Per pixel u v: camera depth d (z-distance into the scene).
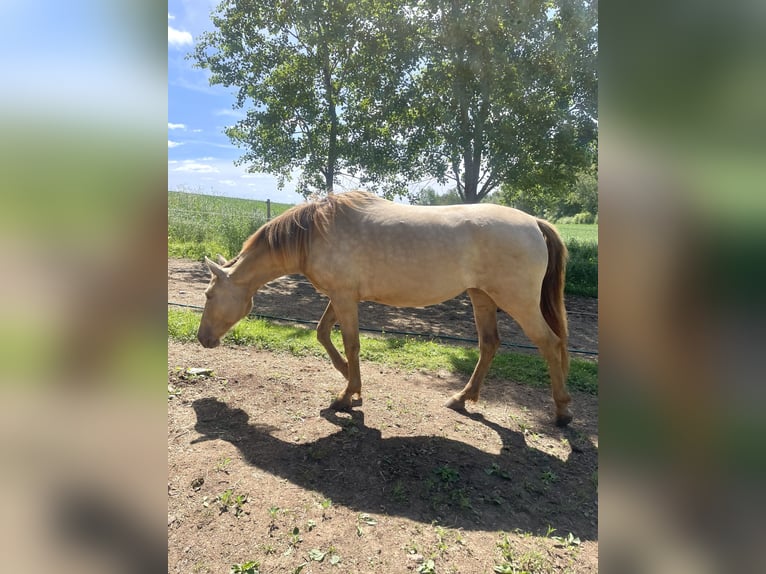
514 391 4.11
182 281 8.34
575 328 7.21
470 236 3.20
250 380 3.89
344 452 2.84
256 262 3.52
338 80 9.91
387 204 3.42
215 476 2.46
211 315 3.55
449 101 8.76
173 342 4.71
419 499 2.42
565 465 2.89
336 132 9.74
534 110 8.33
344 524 2.18
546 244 3.33
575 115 8.66
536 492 2.58
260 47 9.80
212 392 3.62
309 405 3.51
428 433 3.18
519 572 1.92
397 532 2.15
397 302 3.41
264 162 10.48
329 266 3.31
